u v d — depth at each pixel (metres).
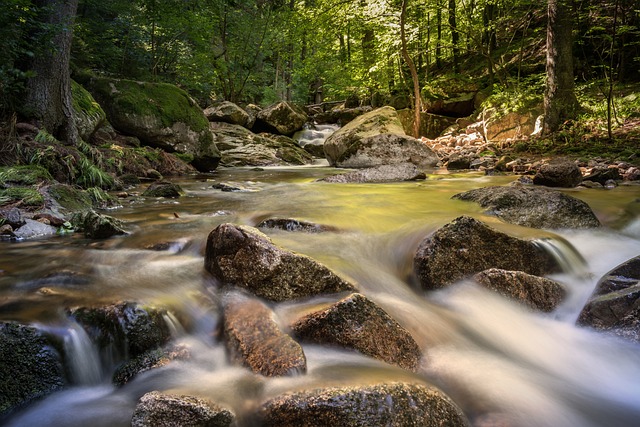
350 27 18.16
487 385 2.44
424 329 2.87
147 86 10.72
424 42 19.31
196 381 2.28
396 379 2.11
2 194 4.92
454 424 2.00
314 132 18.09
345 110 20.30
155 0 15.16
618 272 3.29
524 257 3.66
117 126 10.23
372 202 6.07
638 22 13.10
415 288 3.46
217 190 7.66
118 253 3.80
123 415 2.12
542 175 7.18
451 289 3.36
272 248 3.07
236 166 13.33
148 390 2.24
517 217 4.70
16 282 3.04
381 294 3.24
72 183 6.54
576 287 3.61
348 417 1.86
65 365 2.36
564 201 4.72
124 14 15.55
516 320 3.11
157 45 17.23
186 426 1.86
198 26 16.83
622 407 2.37
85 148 7.71
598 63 14.51
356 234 4.35
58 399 2.28
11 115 6.81
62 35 7.29
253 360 2.30
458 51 19.38
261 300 2.94
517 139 13.09
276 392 2.04
